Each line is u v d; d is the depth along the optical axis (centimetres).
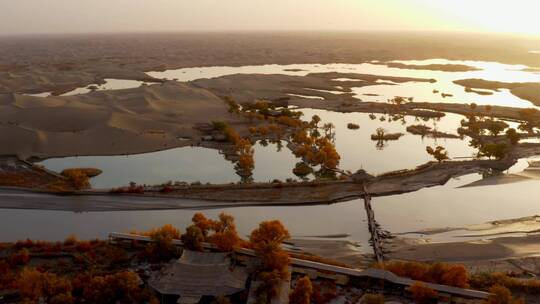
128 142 19312
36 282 8588
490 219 12744
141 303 8525
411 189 14612
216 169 16912
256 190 14462
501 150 16575
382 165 17288
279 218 12950
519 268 9875
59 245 10844
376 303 8106
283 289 8725
